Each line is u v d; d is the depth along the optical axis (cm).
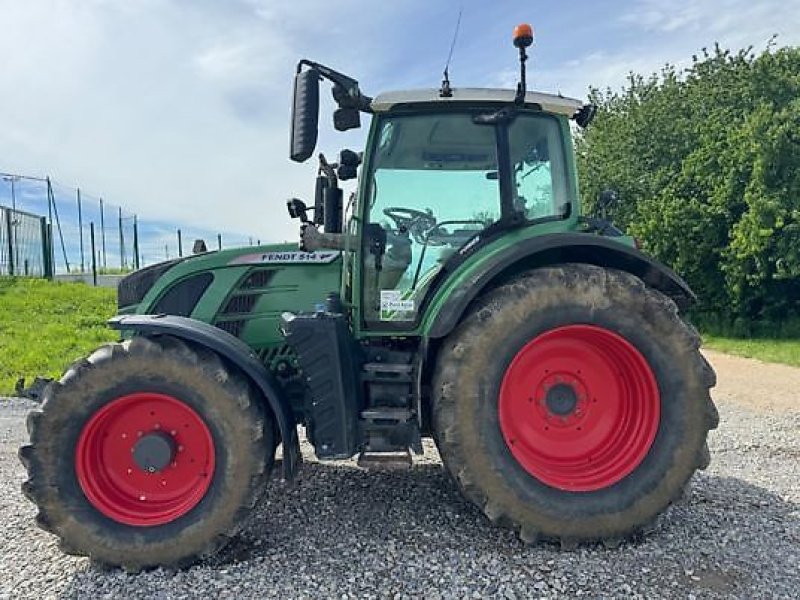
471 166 388
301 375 371
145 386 330
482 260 357
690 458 339
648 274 362
